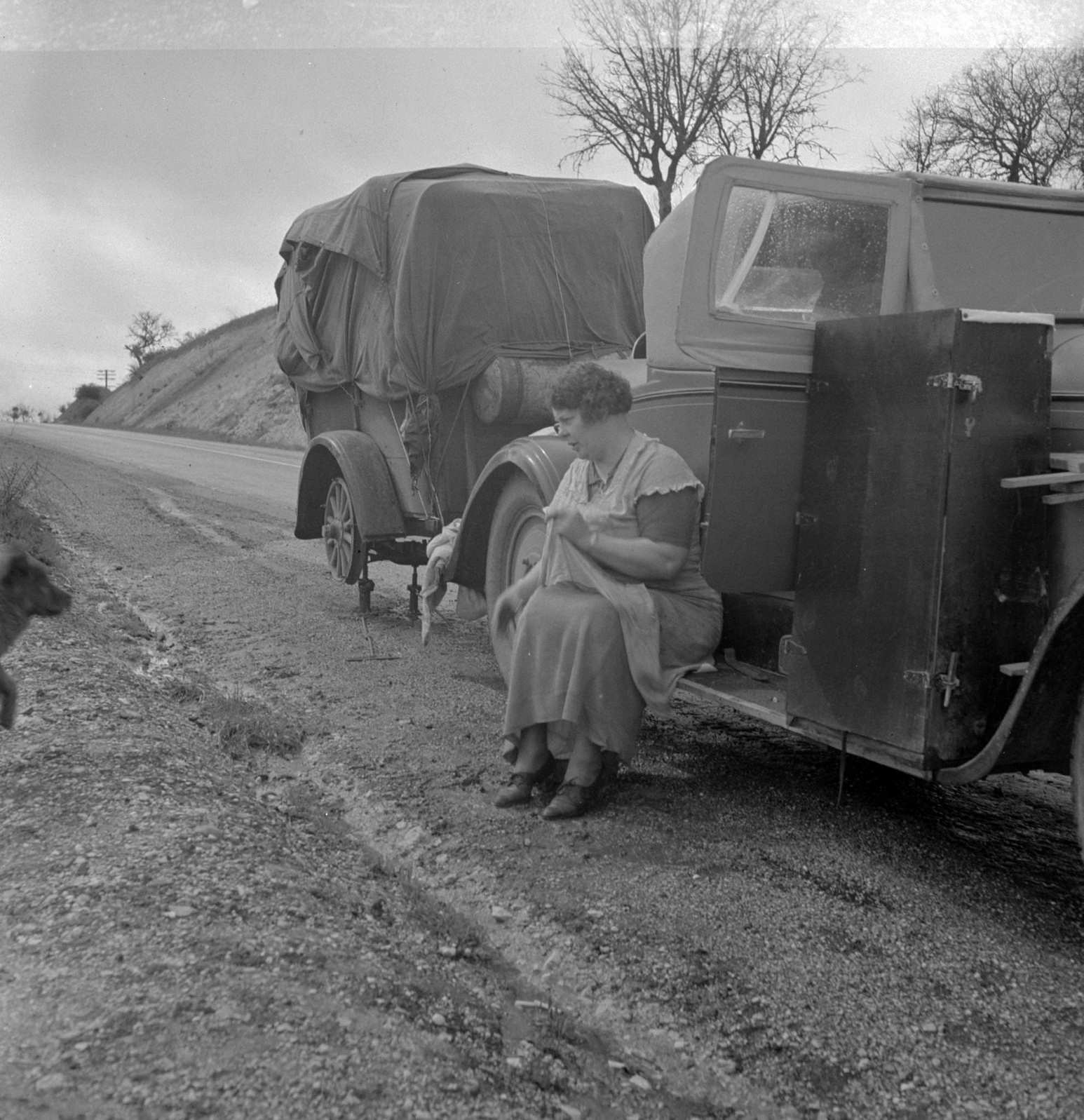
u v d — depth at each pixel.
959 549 3.36
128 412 84.06
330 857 3.69
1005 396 3.37
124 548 11.12
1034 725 3.24
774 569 4.03
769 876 3.67
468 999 2.83
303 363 8.85
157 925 2.82
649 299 4.80
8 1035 2.32
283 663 6.62
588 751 4.25
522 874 3.68
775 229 4.18
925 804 4.46
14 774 3.95
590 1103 2.48
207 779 4.14
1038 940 3.28
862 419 3.67
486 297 7.07
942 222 4.35
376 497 7.71
